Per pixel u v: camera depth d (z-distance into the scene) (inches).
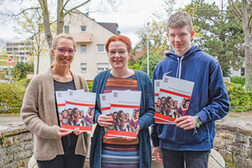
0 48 746.2
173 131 69.5
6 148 140.3
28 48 825.5
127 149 71.0
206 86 66.4
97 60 1050.7
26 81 518.6
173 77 65.2
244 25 498.9
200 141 66.4
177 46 68.8
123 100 67.6
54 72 78.0
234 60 928.3
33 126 69.4
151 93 75.2
